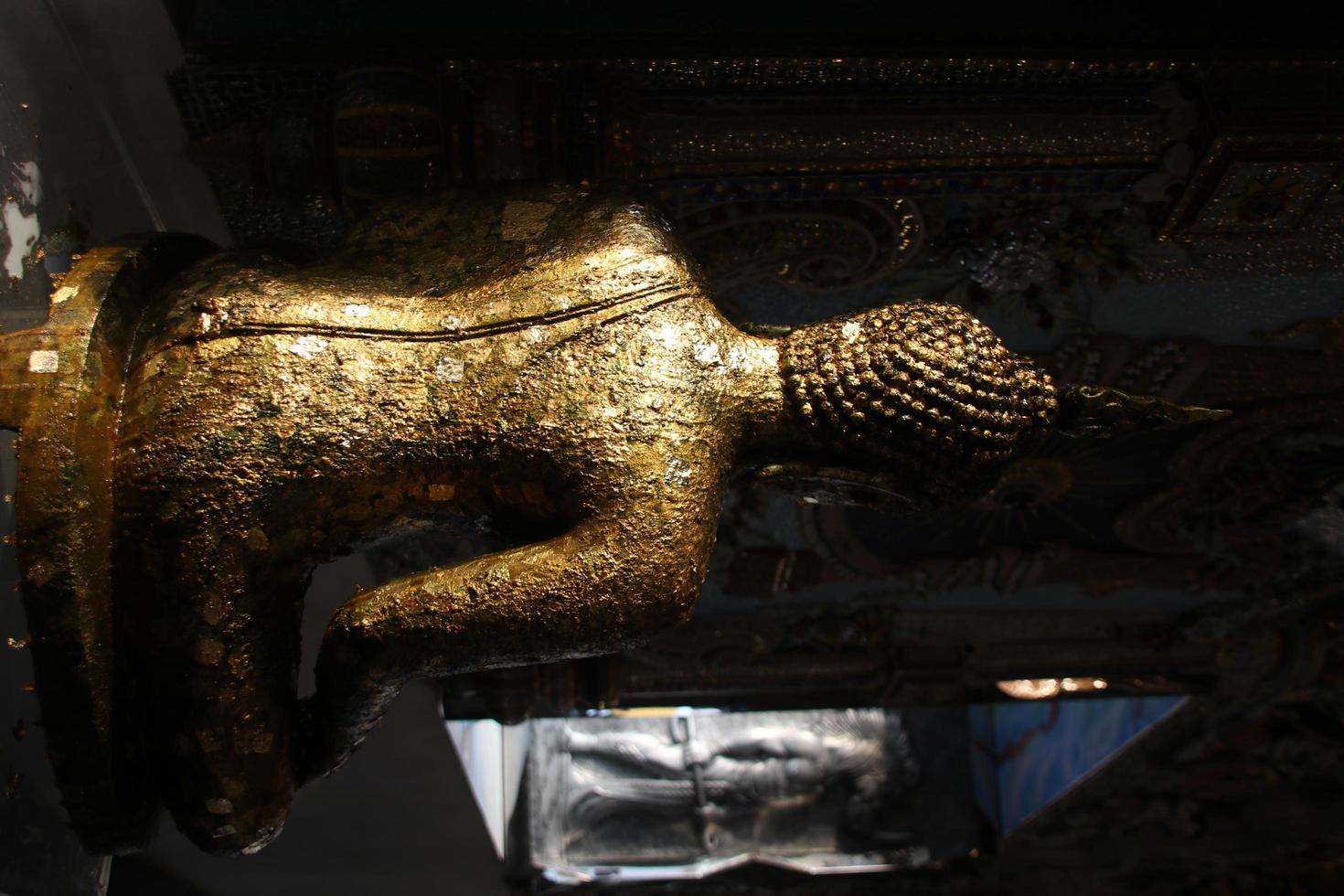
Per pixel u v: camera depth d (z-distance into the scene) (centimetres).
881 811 730
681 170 309
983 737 759
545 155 302
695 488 227
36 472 212
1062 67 297
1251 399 395
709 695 523
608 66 294
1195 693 562
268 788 231
